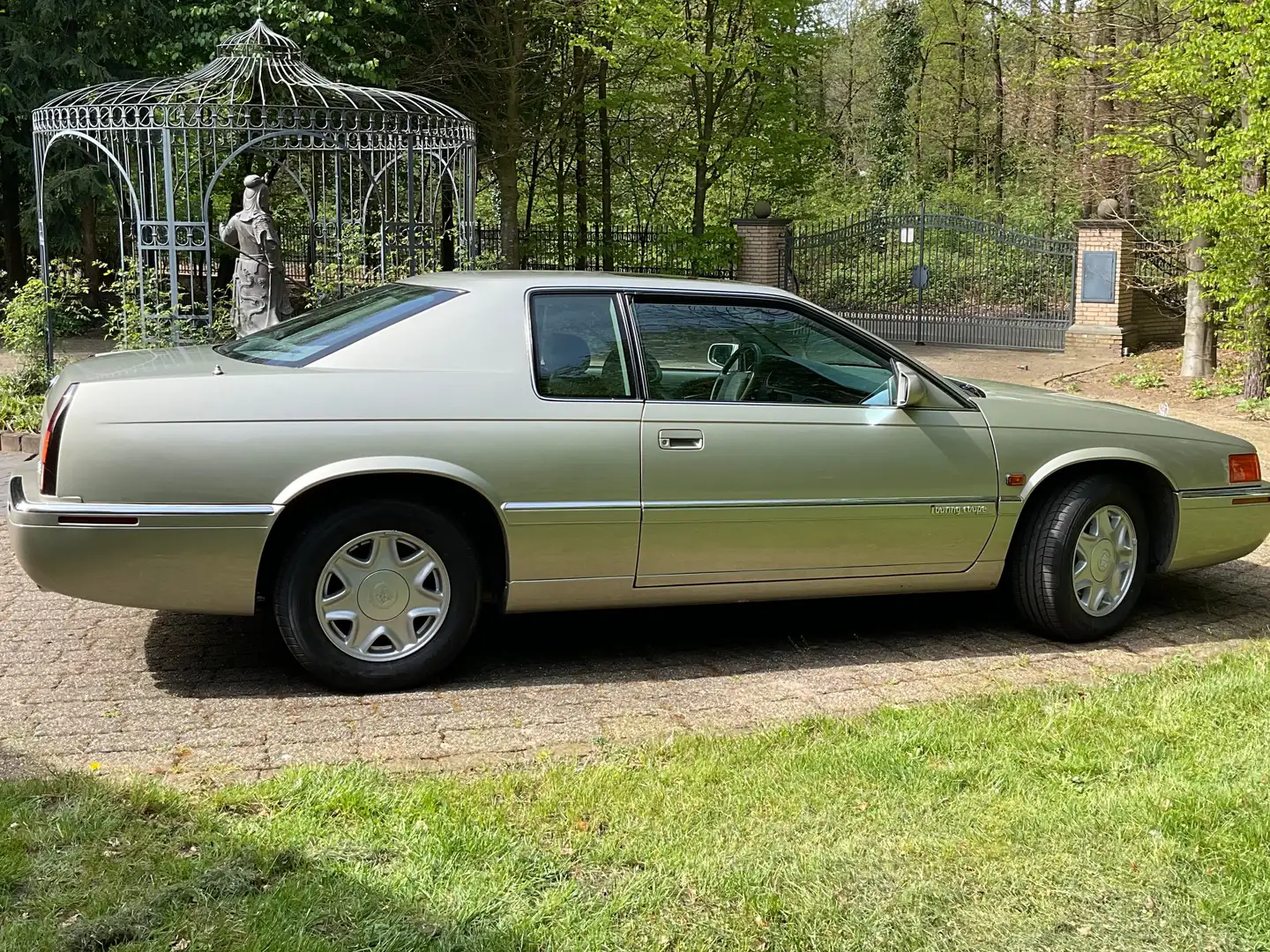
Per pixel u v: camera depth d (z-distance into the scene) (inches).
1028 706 164.2
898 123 1523.1
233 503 158.6
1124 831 126.3
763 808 130.8
